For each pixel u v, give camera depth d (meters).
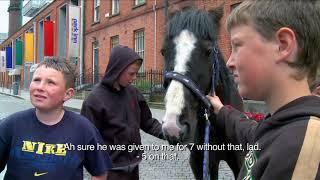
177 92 3.04
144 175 6.96
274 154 1.16
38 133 2.59
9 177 2.59
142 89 18.94
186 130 2.99
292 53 1.21
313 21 1.21
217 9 3.58
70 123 2.66
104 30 28.83
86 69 31.23
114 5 27.73
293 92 1.24
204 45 3.18
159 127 4.13
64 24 40.09
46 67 2.61
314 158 1.10
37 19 48.66
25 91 46.09
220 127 3.09
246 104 7.31
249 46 1.27
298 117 1.19
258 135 1.32
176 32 3.24
